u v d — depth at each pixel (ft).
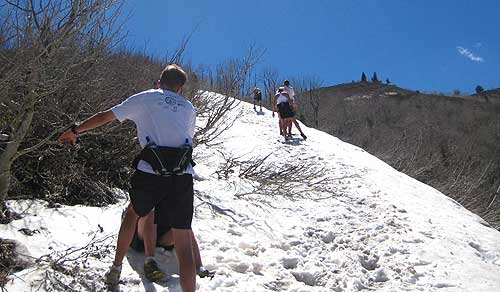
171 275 14.61
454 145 88.02
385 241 20.70
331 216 23.03
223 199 22.81
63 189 19.04
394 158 76.69
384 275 17.69
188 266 12.51
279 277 16.30
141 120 12.90
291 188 25.52
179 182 12.60
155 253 15.44
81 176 19.58
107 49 17.26
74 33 14.25
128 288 13.48
